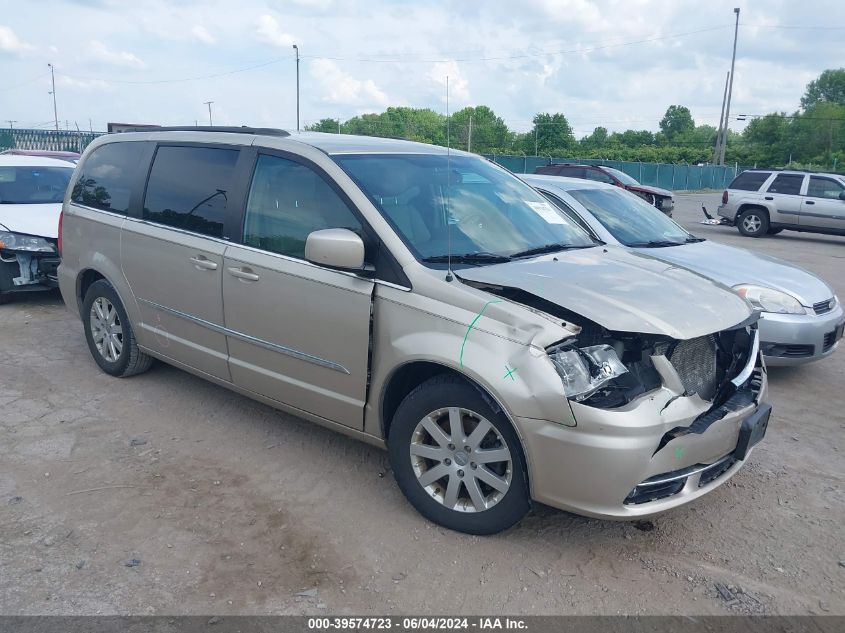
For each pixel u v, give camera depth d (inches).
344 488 157.8
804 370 257.4
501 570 129.9
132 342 210.2
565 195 276.2
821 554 138.4
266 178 167.8
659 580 128.6
